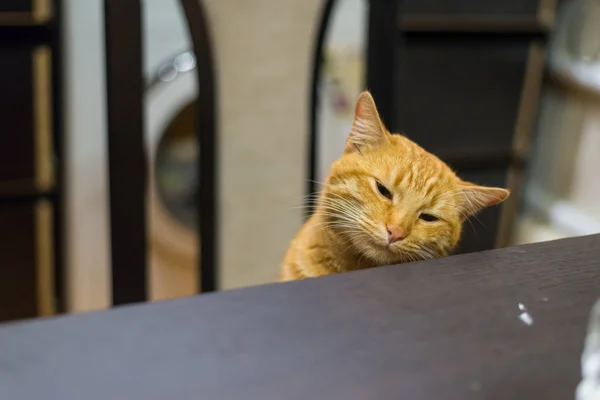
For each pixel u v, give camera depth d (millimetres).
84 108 2018
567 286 605
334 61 2379
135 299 1414
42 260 1905
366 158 1064
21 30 1691
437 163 1087
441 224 1041
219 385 444
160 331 490
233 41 1720
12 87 1730
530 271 632
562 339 523
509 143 2041
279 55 1780
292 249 1128
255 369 461
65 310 2047
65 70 1957
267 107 1811
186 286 2527
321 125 2377
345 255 1036
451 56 1880
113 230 1359
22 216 1843
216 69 1718
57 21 1799
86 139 2053
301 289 567
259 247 1910
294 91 1827
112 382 436
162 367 454
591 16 2090
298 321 519
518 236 2332
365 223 1003
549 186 2330
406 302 560
